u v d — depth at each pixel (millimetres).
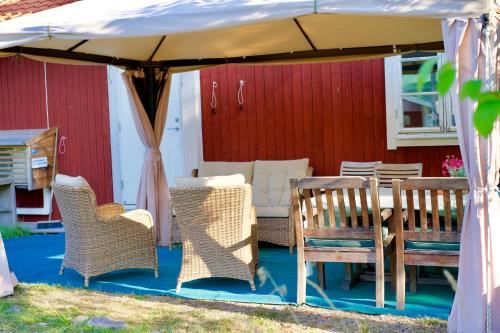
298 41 6180
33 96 9414
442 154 7320
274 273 5590
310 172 7492
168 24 4195
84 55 6309
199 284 5266
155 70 7121
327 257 4379
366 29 5535
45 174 9055
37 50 5711
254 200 7270
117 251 5383
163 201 7086
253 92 8133
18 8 9117
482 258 3553
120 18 4328
